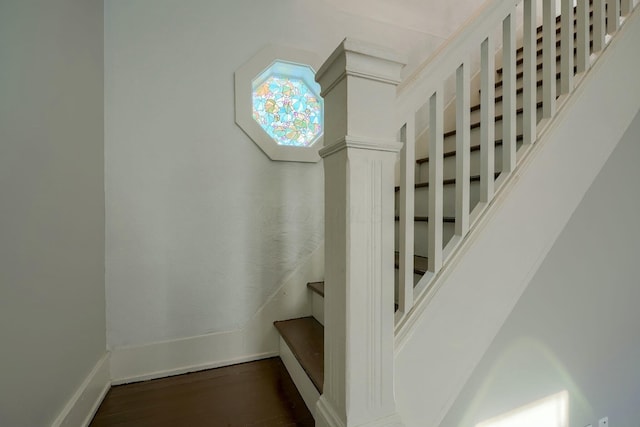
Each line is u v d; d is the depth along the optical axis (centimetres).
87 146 113
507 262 97
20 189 74
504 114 100
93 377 113
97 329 120
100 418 108
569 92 113
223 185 150
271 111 165
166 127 140
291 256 162
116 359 130
